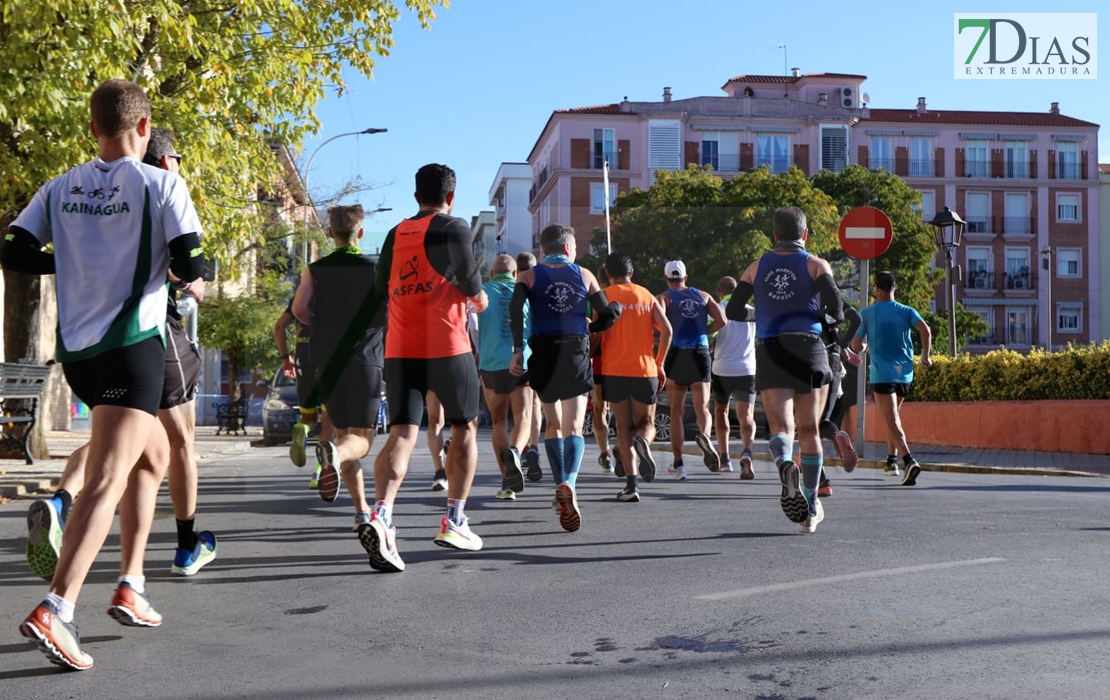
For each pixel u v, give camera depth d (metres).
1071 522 7.15
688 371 6.73
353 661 3.92
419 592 5.11
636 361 7.18
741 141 68.69
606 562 5.78
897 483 10.45
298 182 20.22
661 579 5.30
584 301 6.44
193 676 3.75
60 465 13.72
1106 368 15.40
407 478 8.66
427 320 5.56
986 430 17.31
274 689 3.58
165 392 5.27
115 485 3.92
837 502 7.74
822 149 69.19
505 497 8.23
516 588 5.16
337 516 6.89
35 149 11.75
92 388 4.04
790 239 6.16
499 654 3.99
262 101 14.87
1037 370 16.69
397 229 5.52
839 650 3.93
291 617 4.63
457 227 5.46
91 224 4.03
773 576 5.32
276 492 6.22
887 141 70.75
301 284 5.52
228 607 4.83
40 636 3.72
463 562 5.84
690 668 3.75
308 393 5.62
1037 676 3.57
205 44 13.38
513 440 8.25
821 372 6.19
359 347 5.54
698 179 41.00
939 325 53.88
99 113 4.13
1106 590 4.93
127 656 4.03
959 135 71.12
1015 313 71.00
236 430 17.67
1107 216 72.12
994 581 5.14
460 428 6.00
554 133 66.94
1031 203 71.44
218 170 14.57
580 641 4.16
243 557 6.00
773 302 6.18
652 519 7.23
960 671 3.64
